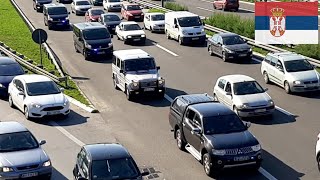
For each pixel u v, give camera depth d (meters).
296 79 27.56
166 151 20.62
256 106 23.75
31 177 17.28
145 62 28.91
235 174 18.22
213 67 34.41
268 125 23.30
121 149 16.25
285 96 27.69
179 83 30.91
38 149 18.12
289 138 21.59
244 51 35.31
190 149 19.75
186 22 42.34
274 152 20.14
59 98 25.05
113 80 30.95
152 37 45.72
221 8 59.41
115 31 46.81
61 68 32.19
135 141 21.89
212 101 21.12
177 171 18.61
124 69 28.66
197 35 41.53
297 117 24.27
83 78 32.56
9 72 29.45
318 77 27.77
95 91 29.83
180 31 41.88
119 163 15.58
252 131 22.58
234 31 43.62
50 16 50.47
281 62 28.77
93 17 52.53
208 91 28.97
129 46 41.97
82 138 22.39
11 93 26.73
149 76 28.05
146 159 19.81
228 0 58.59
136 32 43.12
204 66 34.78
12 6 64.38
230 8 58.72
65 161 19.77
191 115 19.89
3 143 18.09
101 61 37.28
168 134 22.70
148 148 21.02
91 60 37.56
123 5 55.38
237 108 23.86
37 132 23.20
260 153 17.94
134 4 55.31
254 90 24.62
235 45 35.69
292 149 20.39
